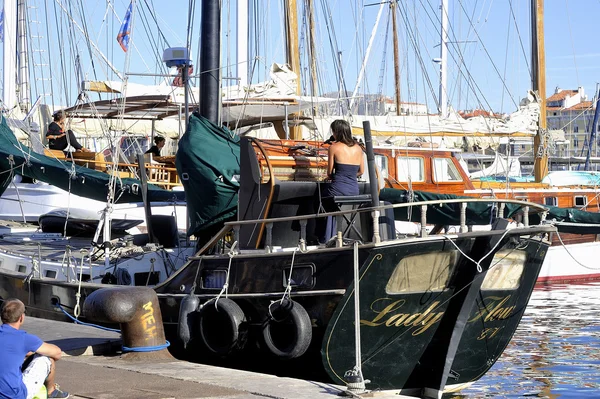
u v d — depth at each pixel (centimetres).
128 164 1775
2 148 1441
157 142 2016
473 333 1058
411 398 797
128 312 972
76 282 1234
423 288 979
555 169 4859
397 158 2173
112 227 1537
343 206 1049
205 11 1302
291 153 1135
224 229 1066
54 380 774
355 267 923
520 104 2848
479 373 1101
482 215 1338
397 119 2627
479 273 983
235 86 2180
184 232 1667
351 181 1045
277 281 998
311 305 970
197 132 1191
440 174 2270
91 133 2511
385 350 988
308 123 2208
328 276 959
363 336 967
